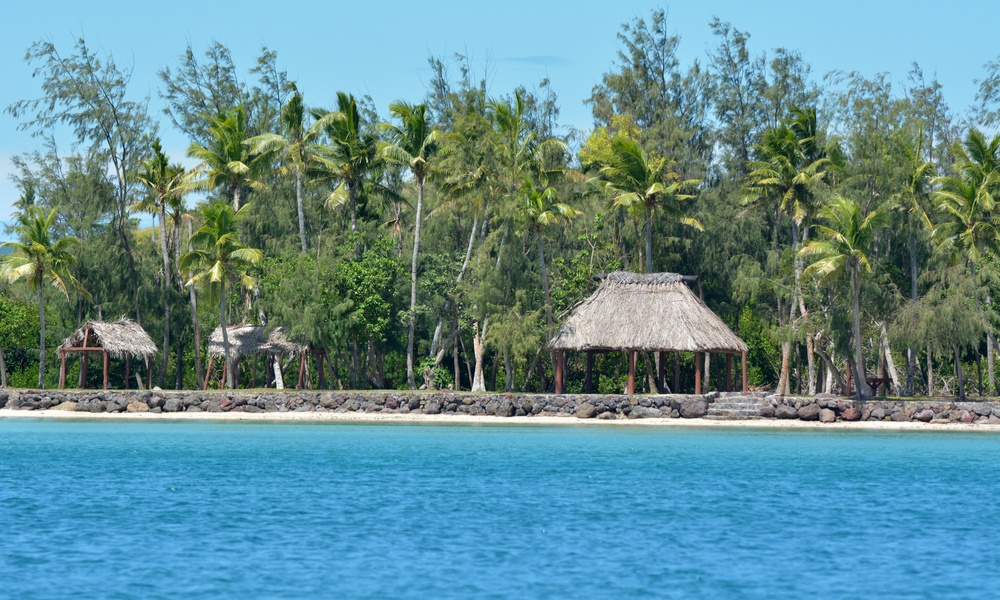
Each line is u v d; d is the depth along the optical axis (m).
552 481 53.69
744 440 73.75
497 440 72.50
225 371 98.50
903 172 94.50
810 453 66.81
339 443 70.31
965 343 88.62
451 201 98.94
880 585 33.16
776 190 97.81
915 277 95.00
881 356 102.25
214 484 51.81
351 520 42.50
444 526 41.41
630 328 85.12
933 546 38.59
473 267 94.69
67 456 62.78
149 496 48.09
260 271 100.06
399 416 85.75
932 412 83.56
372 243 99.25
